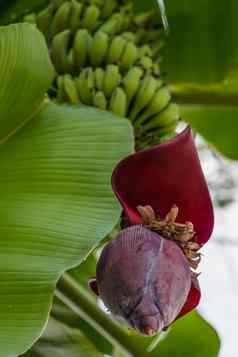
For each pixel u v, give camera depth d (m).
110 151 1.40
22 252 1.29
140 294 1.13
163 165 1.21
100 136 1.42
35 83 1.42
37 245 1.30
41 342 1.81
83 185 1.37
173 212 1.21
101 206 1.34
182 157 1.21
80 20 1.83
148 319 1.12
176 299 1.15
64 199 1.35
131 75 1.73
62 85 1.74
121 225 1.27
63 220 1.32
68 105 1.46
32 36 1.40
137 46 1.90
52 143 1.41
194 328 1.91
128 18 1.89
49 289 1.26
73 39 1.82
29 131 1.43
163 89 1.76
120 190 1.22
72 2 1.82
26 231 1.31
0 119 1.42
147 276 1.14
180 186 1.22
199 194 1.23
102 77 1.74
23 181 1.38
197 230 1.23
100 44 1.77
